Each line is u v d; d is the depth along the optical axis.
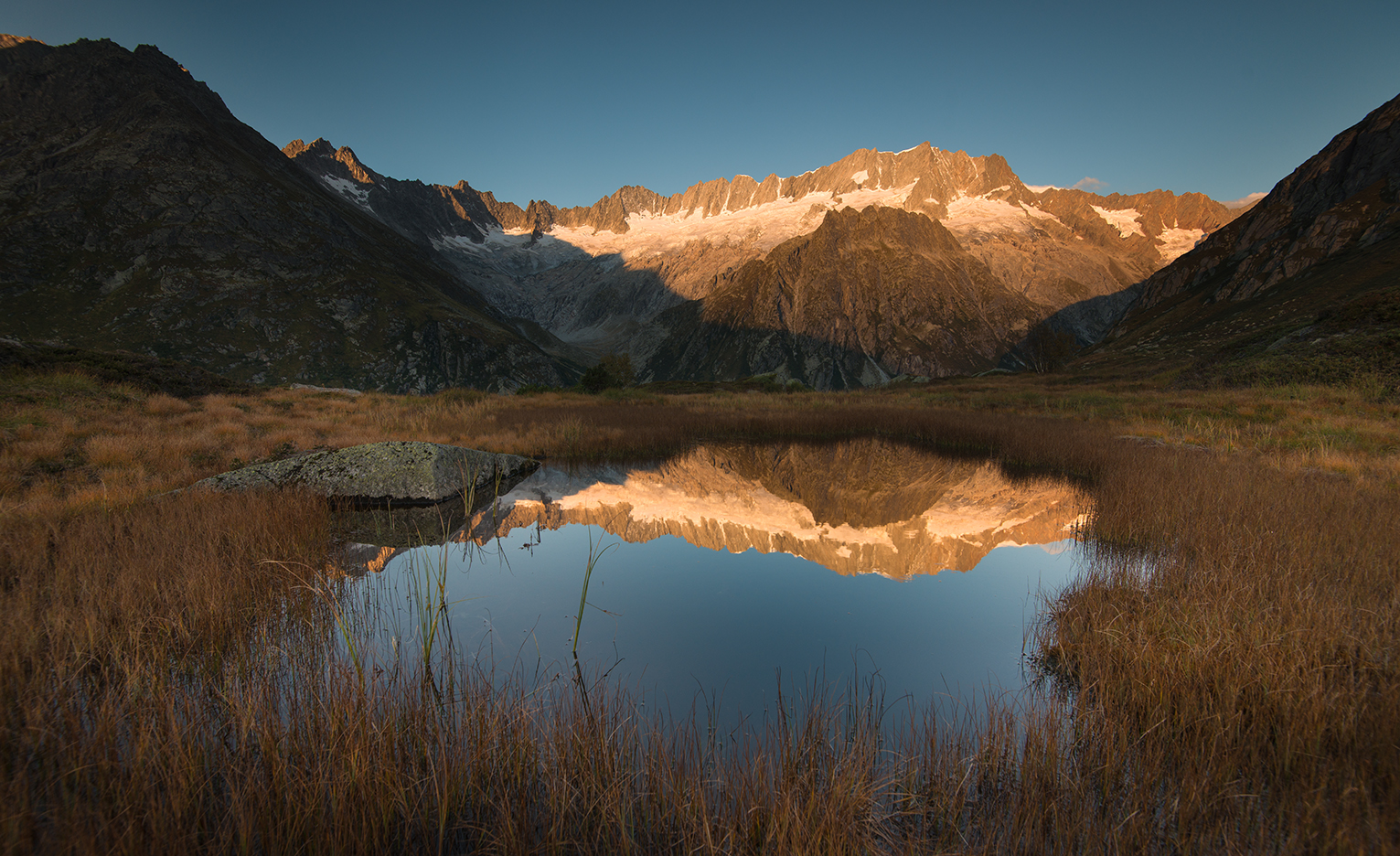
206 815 3.74
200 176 195.25
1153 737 4.46
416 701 4.77
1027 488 15.88
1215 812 3.75
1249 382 30.44
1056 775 4.03
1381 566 7.12
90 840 3.23
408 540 10.83
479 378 177.00
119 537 8.32
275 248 187.50
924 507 14.30
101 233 167.75
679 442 24.58
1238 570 7.11
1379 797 3.75
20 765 4.04
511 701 4.92
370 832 3.58
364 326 175.62
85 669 5.32
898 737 4.66
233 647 5.82
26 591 6.47
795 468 19.94
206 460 14.80
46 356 22.20
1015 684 5.71
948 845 3.61
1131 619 6.35
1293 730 4.17
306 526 9.91
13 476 11.24
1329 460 13.77
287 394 29.22
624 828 3.54
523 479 17.31
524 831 3.60
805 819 3.46
